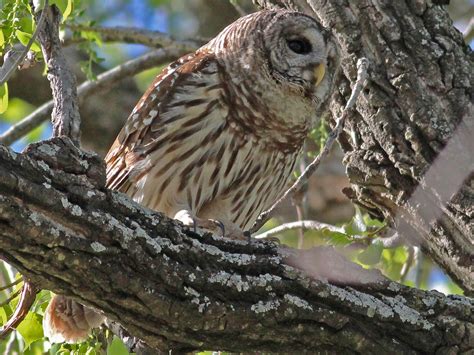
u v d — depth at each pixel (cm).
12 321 967
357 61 1098
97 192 784
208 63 1133
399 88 1077
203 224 1030
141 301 802
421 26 1098
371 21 1105
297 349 863
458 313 896
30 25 984
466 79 1077
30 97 1889
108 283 786
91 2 1992
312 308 852
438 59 1081
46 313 1038
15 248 745
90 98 1853
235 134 1114
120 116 1862
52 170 761
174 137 1107
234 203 1154
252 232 981
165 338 840
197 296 817
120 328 1016
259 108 1121
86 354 1016
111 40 1528
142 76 1914
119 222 786
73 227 766
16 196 735
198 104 1107
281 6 1216
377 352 873
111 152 1175
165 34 1531
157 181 1112
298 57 1142
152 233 817
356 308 867
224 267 838
